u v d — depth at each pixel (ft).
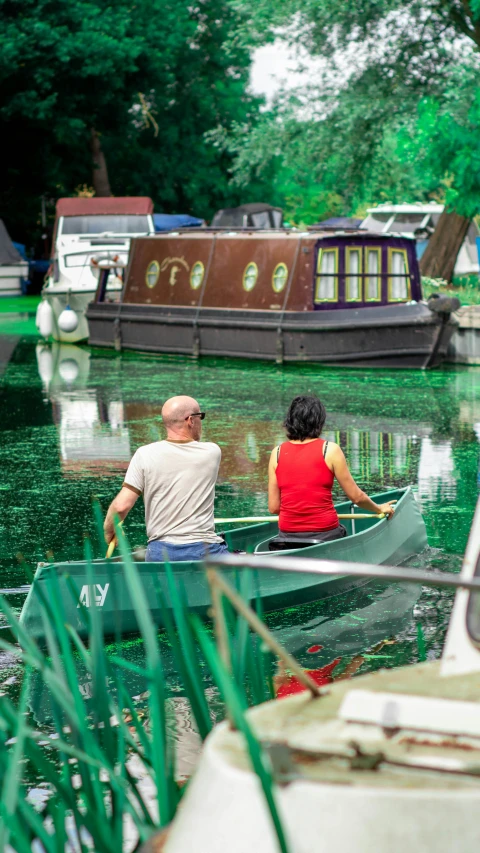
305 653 19.22
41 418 47.14
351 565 7.03
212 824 6.52
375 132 96.17
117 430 43.73
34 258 160.97
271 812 6.16
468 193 74.33
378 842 6.17
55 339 85.46
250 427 43.86
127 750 14.40
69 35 138.31
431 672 7.71
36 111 142.31
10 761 9.23
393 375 61.16
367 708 6.97
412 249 69.26
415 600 22.33
